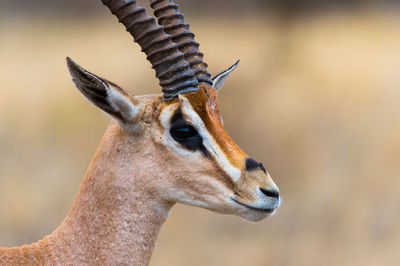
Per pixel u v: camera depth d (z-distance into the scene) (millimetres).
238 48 35062
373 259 17016
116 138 8672
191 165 8430
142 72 30219
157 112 8555
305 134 23391
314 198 19203
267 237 18625
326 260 17500
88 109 25188
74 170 21750
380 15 38250
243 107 26297
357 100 25547
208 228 19594
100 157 8680
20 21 39188
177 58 8523
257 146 23969
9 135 23328
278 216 19031
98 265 8383
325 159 21578
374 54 31344
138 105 8500
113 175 8562
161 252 18625
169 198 8562
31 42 35094
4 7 41062
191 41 8992
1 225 18906
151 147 8523
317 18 37281
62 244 8469
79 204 8602
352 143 21625
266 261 17875
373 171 19891
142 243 8555
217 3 43062
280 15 37094
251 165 8453
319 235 18188
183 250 18625
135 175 8547
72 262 8391
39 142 23234
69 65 8172
